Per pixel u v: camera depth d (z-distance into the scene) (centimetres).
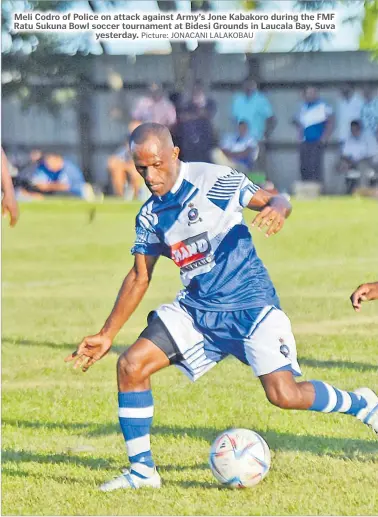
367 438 1741
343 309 3053
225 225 1475
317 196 6425
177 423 1870
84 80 6881
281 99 6762
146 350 1478
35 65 6838
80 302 3334
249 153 6444
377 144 6506
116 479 1500
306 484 1488
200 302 1484
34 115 6912
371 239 4669
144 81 6806
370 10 6588
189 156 6400
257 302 1470
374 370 2253
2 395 2134
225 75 6744
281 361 1443
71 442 1783
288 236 4809
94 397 2108
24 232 5247
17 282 3803
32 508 1410
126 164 6588
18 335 2798
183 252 1484
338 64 6712
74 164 6869
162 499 1440
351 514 1357
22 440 1795
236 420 1877
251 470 1466
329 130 6525
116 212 5900
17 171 6756
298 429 1806
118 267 4175
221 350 1502
